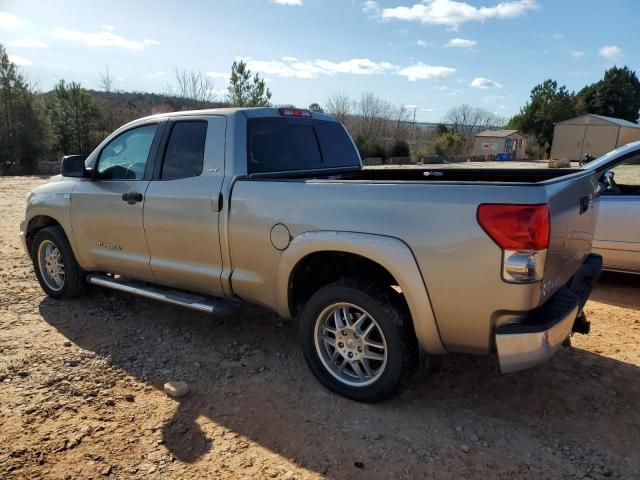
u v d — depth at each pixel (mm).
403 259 2908
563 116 67250
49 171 30000
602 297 5539
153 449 2865
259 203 3521
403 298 3178
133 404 3324
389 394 3225
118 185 4445
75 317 4785
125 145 4508
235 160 3783
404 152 41969
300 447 2887
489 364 3879
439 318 2908
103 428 3049
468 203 2734
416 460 2771
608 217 5602
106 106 36188
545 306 2895
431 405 3322
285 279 3455
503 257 2656
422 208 2869
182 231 3986
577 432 3021
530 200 2607
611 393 3459
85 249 4832
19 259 6863
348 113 46406
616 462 2752
